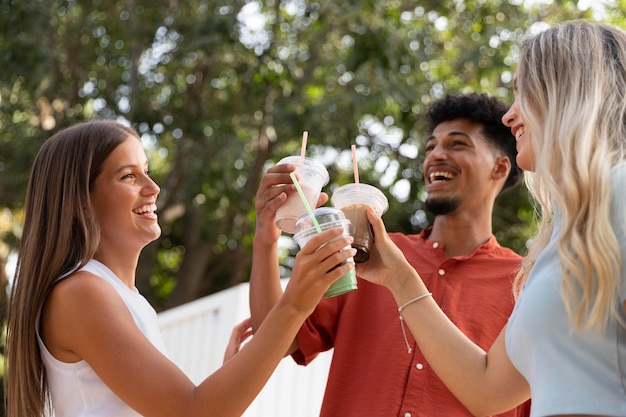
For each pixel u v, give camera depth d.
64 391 2.07
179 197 9.14
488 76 8.58
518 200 8.88
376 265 2.22
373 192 2.24
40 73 8.23
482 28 8.74
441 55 8.91
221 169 8.56
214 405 1.92
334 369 2.54
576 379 1.62
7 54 8.13
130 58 9.40
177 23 8.64
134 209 2.27
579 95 1.77
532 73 1.87
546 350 1.67
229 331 4.25
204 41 8.18
